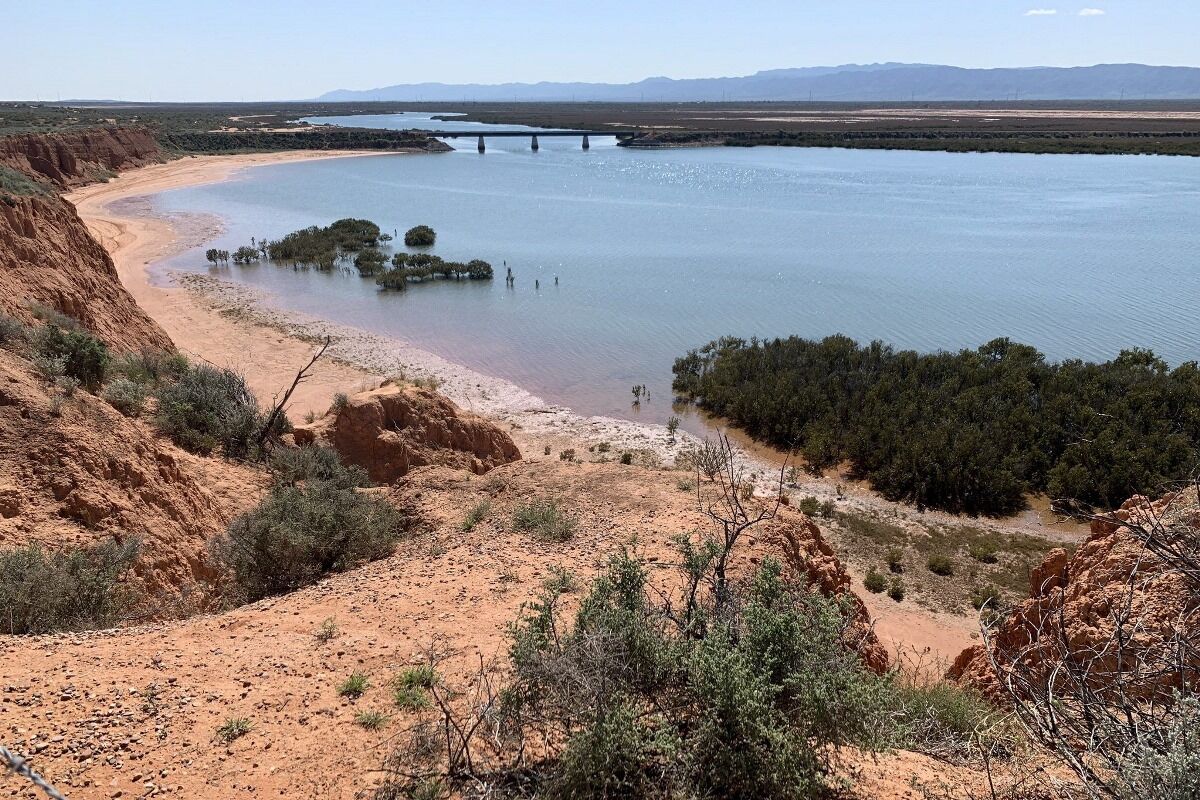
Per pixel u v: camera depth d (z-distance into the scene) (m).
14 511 10.44
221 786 5.13
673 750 4.54
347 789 5.08
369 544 11.76
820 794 4.99
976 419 25.06
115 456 12.10
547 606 5.94
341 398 19.59
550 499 13.21
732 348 33.59
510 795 4.81
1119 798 4.00
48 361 14.08
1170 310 38.28
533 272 50.75
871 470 23.75
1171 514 6.80
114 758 5.38
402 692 6.26
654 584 8.55
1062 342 33.94
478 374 32.09
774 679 5.03
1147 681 4.74
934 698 7.30
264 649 7.28
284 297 43.81
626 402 29.41
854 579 17.86
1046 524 20.78
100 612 8.93
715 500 12.44
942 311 39.66
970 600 17.08
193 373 20.11
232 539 11.60
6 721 5.72
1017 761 5.30
